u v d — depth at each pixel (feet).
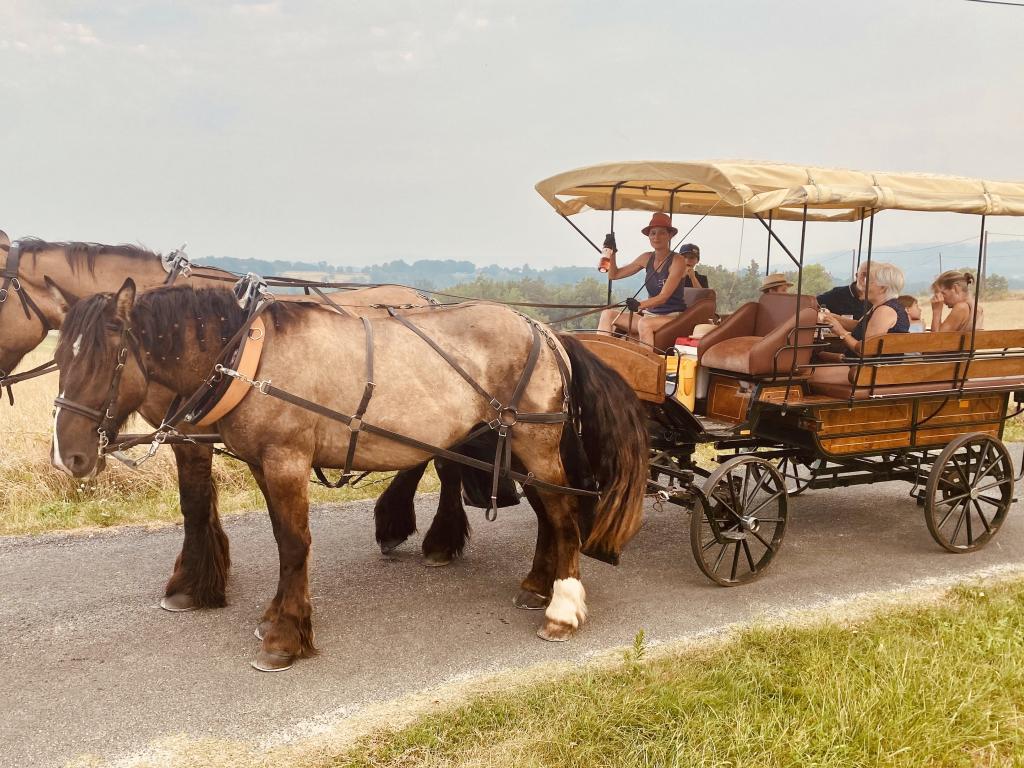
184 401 13.60
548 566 16.47
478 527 21.65
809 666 13.23
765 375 17.69
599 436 15.31
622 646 14.61
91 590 16.67
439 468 18.38
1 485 22.61
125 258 17.78
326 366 13.32
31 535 19.90
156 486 23.58
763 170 16.21
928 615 15.70
